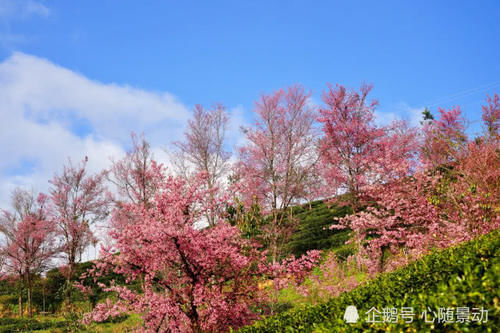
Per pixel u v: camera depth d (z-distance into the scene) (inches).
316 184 700.7
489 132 435.8
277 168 665.6
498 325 117.3
